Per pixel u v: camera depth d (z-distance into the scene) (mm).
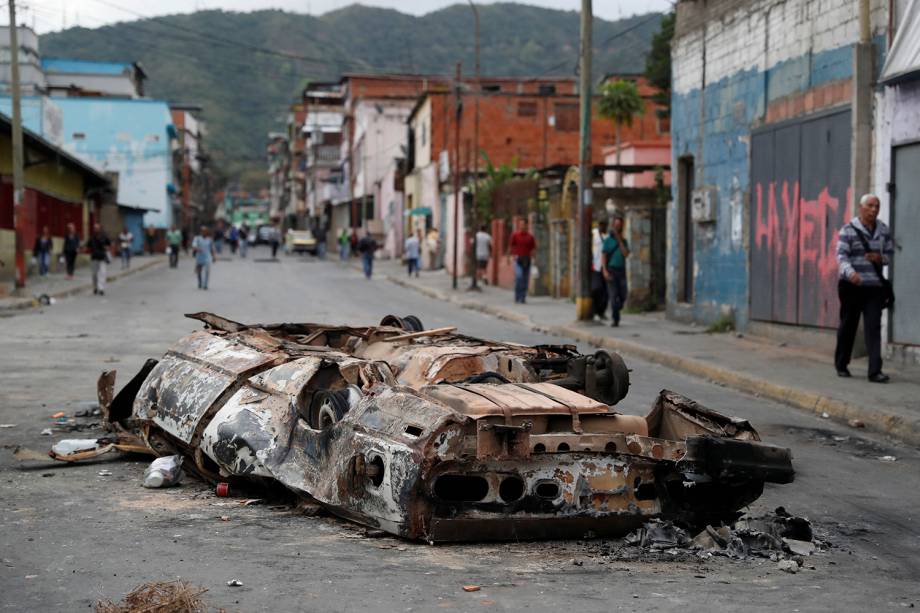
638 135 56281
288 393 7238
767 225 18062
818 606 5090
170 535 6203
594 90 55438
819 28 16297
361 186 76875
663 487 6320
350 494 6324
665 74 51031
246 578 5285
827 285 16094
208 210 124250
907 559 6199
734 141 19375
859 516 7273
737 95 19203
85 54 164750
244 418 7297
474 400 6164
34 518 6602
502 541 6141
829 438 10273
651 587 5312
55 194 41656
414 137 60375
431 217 53188
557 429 6227
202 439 7531
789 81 17266
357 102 78062
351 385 6879
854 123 14922
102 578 5246
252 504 7109
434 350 7855
